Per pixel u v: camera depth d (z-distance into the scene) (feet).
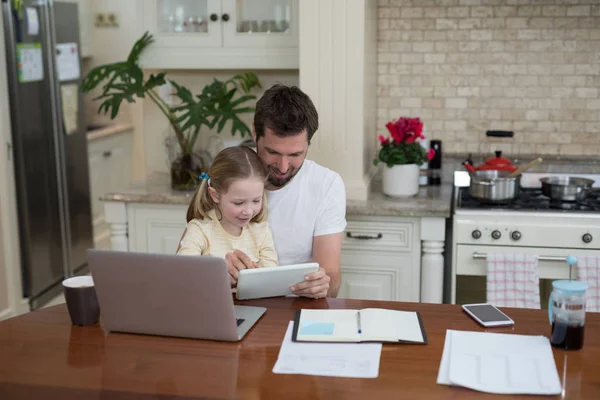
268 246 7.52
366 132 10.75
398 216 10.04
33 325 6.25
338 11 10.14
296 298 6.78
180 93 10.98
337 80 10.31
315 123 7.30
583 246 9.59
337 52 10.24
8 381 5.20
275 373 5.24
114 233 10.95
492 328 6.02
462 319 6.23
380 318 6.06
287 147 7.19
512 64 11.59
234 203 6.92
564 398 4.82
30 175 13.47
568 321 5.51
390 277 10.30
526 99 11.67
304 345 5.70
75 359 5.54
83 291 6.13
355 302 6.66
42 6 13.80
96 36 18.31
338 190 8.00
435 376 5.17
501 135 10.96
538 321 6.18
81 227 15.66
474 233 9.75
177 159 10.91
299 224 7.97
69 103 14.93
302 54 10.33
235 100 11.23
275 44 11.28
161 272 5.66
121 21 18.17
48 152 14.19
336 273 7.89
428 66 11.84
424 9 11.66
